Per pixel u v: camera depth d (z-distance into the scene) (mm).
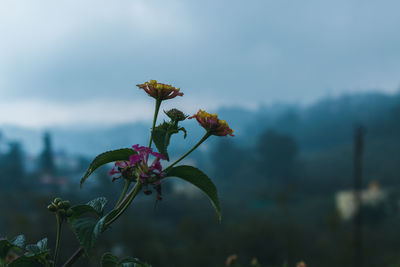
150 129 1451
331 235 27172
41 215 15695
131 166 1303
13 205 29797
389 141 126938
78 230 1095
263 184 104125
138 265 1362
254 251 23719
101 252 16578
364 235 31156
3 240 1312
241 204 71750
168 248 22734
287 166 110375
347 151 128500
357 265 19516
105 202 1305
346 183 94812
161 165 1308
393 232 34062
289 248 23938
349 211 46750
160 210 49938
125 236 21203
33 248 1293
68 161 135000
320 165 116750
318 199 68188
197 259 22734
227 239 24672
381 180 90875
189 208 52844
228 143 127125
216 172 125250
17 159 96500
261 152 114562
